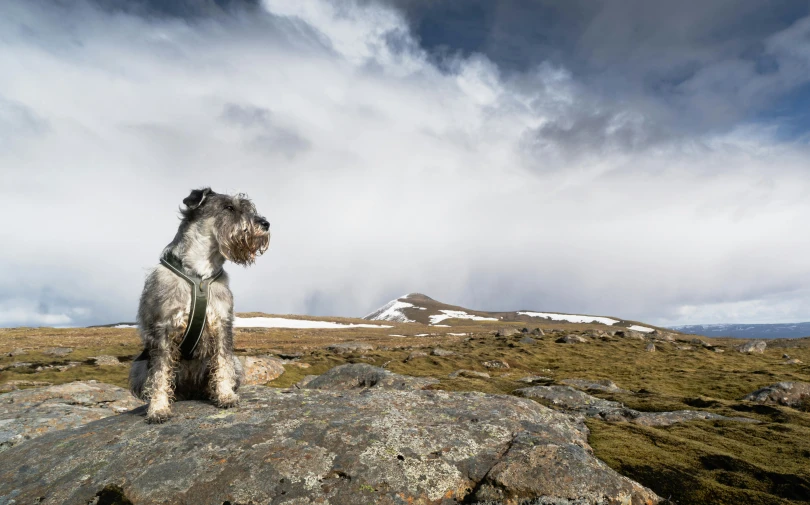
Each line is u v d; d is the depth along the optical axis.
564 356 8.59
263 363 5.50
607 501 0.84
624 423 1.62
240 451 0.96
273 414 1.15
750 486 1.03
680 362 7.72
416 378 2.46
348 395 1.35
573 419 1.61
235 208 1.35
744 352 9.09
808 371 6.09
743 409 2.39
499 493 0.86
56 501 0.88
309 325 23.94
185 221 1.28
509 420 1.13
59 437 1.14
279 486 0.86
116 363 6.11
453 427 1.07
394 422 1.08
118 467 0.96
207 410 1.21
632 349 9.41
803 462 1.20
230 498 0.84
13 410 1.83
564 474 0.87
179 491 0.87
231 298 1.33
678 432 1.55
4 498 0.91
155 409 1.16
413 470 0.91
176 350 1.23
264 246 1.41
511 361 7.61
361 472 0.89
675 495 0.98
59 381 4.68
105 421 1.23
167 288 1.21
